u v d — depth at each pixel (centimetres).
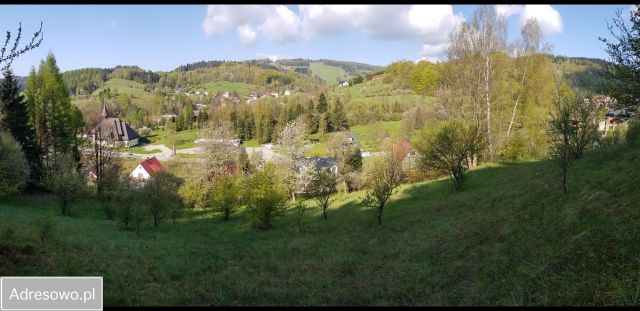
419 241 1667
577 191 1515
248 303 1042
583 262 902
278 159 4497
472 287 1033
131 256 1555
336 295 1112
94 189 4184
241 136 11225
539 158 3042
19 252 1277
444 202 2359
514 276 1005
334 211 2977
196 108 17462
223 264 1573
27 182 4056
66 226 2194
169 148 10888
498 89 3325
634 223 961
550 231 1204
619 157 1755
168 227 2794
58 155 4353
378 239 1864
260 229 2630
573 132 2042
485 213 1802
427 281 1159
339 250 1753
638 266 782
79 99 16675
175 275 1338
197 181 4281
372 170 3838
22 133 4147
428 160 2922
